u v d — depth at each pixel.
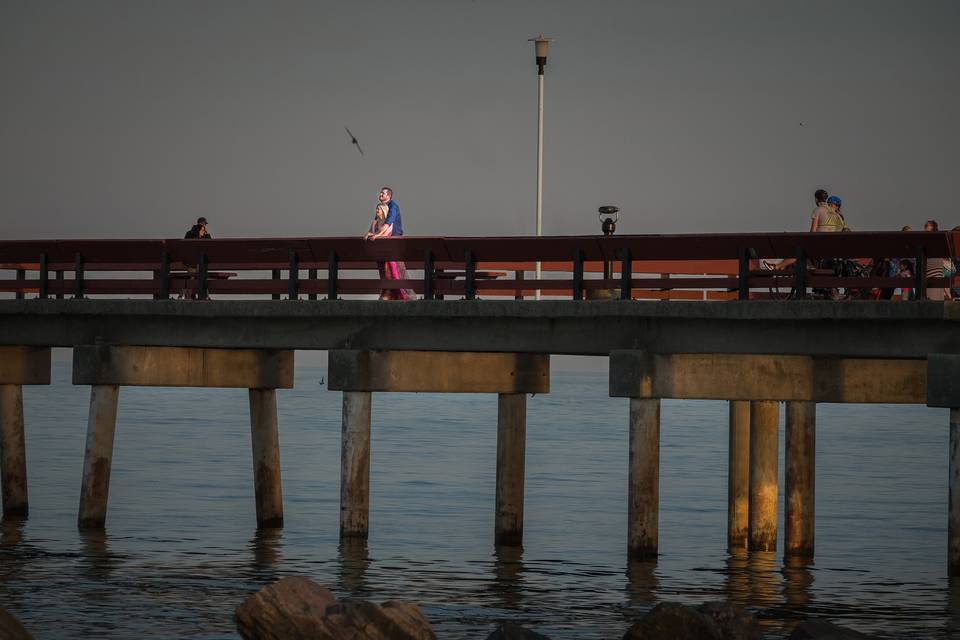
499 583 66.50
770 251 63.78
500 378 74.12
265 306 71.81
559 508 100.56
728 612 50.09
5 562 70.12
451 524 89.00
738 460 76.50
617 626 57.53
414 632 45.78
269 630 45.88
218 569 69.12
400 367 70.56
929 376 58.94
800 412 73.56
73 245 77.69
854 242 61.94
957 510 58.94
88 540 77.31
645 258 65.88
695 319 63.66
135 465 129.50
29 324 78.31
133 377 76.38
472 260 69.12
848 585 67.25
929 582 68.81
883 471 141.62
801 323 61.75
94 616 58.03
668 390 64.81
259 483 83.38
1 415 87.00
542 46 97.75
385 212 73.50
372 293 72.12
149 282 76.50
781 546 80.31
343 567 70.00
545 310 65.81
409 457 147.62
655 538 67.19
